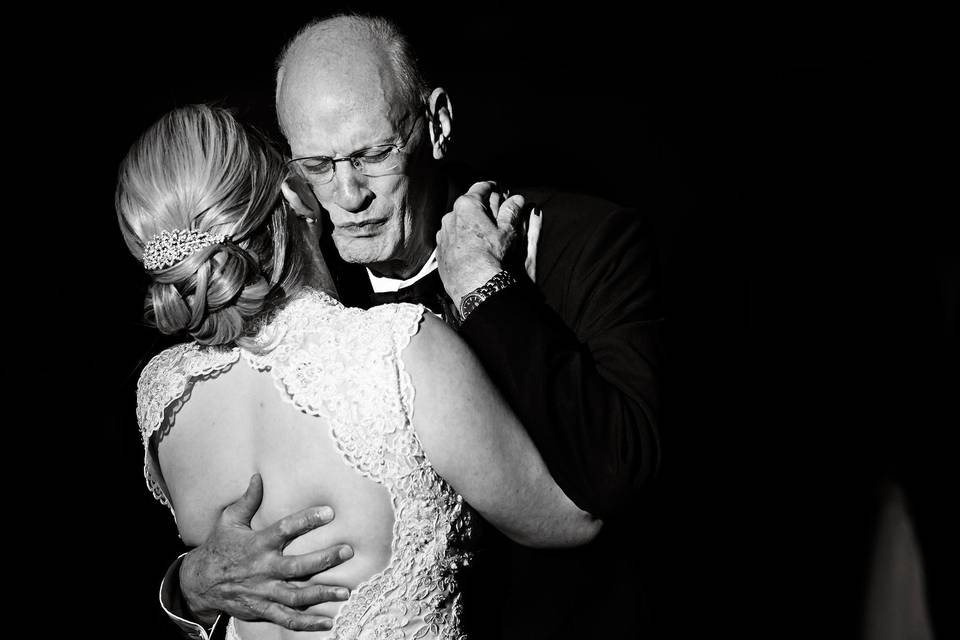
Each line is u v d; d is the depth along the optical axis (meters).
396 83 1.73
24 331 3.53
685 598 3.31
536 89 3.92
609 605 1.88
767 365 3.66
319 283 1.56
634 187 3.86
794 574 3.36
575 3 3.91
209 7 3.74
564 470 1.57
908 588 3.27
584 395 1.62
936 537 3.33
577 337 1.88
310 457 1.41
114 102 3.70
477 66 3.94
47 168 3.59
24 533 3.38
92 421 3.51
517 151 3.89
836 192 3.79
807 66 3.85
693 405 3.61
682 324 3.70
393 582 1.42
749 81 3.88
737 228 3.79
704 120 3.88
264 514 1.45
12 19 3.59
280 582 1.44
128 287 3.56
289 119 1.70
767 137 3.85
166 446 1.55
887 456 3.50
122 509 3.46
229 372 1.47
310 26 1.78
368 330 1.43
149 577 3.39
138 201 1.44
